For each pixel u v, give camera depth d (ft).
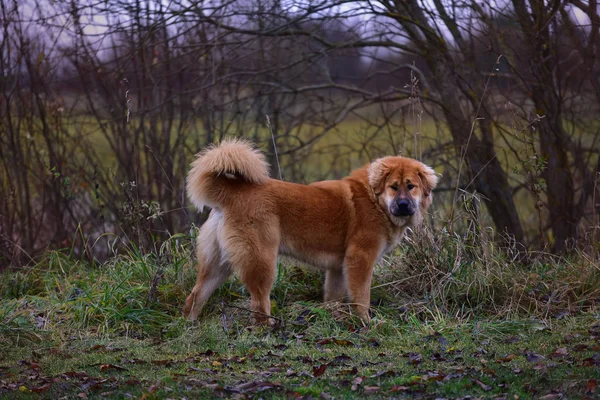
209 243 20.35
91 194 33.40
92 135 37.09
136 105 35.58
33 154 33.45
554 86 32.65
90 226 33.55
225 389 14.38
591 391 13.85
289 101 39.19
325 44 33.83
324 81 38.78
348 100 37.11
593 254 23.75
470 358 16.66
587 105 33.47
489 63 34.50
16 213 32.78
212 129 35.70
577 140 34.65
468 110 33.65
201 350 17.92
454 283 22.22
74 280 23.82
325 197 21.09
